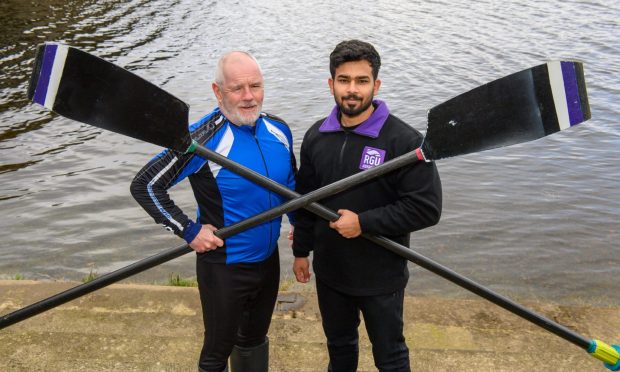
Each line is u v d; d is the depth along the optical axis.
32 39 13.94
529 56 12.40
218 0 19.44
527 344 2.99
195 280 4.29
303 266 2.55
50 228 5.96
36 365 2.79
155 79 11.29
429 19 16.09
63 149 8.03
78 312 3.26
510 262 5.34
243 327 2.45
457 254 5.46
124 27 15.57
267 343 2.54
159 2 18.88
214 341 2.29
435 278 4.95
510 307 2.29
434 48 13.12
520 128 2.12
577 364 2.79
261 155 2.25
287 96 10.21
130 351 2.89
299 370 2.79
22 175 7.21
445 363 2.79
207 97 10.36
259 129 2.28
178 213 2.16
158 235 5.84
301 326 3.19
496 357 2.83
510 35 14.12
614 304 4.67
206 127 2.21
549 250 5.55
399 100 9.95
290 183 2.38
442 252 5.48
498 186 6.87
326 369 2.80
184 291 3.48
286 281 4.32
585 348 2.38
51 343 2.94
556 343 3.00
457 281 2.24
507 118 2.12
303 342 3.00
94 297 3.41
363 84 2.09
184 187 6.81
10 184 6.95
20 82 10.78
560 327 2.34
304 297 3.51
